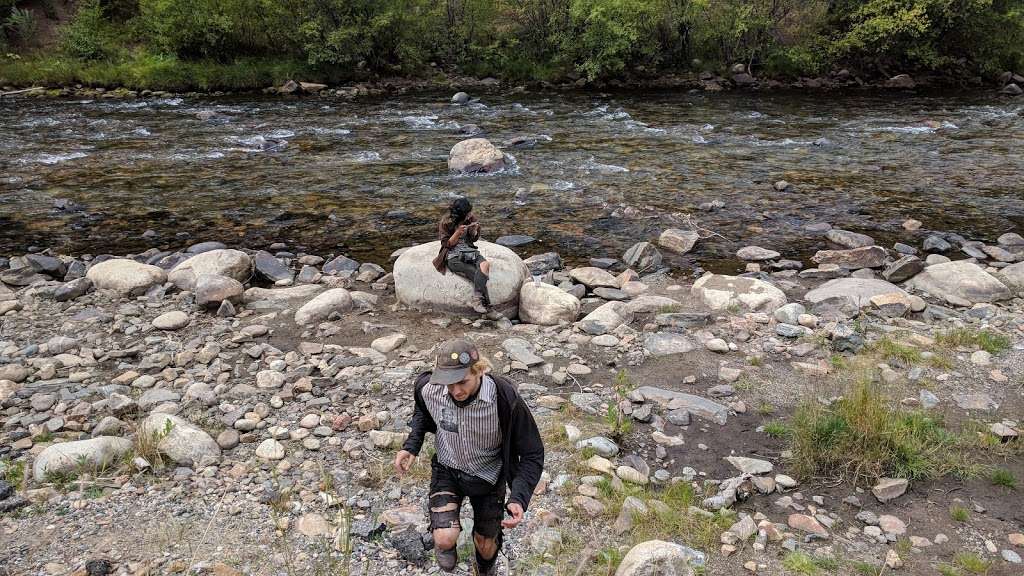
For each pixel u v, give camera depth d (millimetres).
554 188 14992
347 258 10883
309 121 22859
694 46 33875
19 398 6527
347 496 5016
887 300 8516
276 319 8508
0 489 4910
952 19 31828
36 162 17078
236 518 4746
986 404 6367
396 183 15461
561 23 33375
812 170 16266
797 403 6465
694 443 5863
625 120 22938
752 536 4672
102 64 30797
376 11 31422
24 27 32219
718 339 7645
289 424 6031
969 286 9211
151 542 4445
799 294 9406
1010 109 24688
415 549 4355
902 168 16344
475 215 13352
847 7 33250
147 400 6387
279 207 13852
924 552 4590
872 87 31859
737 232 12398
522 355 7352
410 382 6781
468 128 21203
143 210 13625
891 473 5359
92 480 5137
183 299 9156
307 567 4250
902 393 6598
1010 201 13859
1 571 4125
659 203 13992
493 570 4094
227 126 21875
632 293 9500
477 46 33781
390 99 28203
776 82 32406
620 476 5316
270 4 31000
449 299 8531
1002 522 4879
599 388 6781
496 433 3545
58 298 9156
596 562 4359
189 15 30375
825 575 4332
